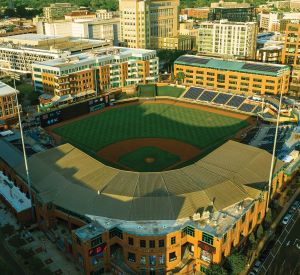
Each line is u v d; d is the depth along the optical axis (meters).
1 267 102.06
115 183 121.75
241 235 114.31
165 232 102.12
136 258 103.88
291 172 142.88
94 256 103.25
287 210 132.38
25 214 126.06
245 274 104.81
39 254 111.81
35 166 137.38
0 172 152.00
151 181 121.69
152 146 187.12
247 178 126.94
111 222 107.19
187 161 171.12
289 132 186.62
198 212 109.31
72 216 115.00
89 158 138.75
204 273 106.19
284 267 107.00
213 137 196.38
